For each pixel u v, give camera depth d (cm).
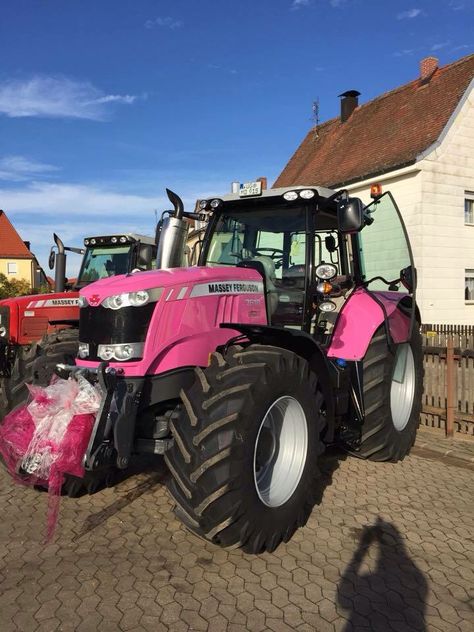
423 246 1505
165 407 335
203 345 346
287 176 2222
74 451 291
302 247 431
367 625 252
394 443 464
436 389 582
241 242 458
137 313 319
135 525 348
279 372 316
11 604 262
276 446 340
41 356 397
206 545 323
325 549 322
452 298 1553
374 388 450
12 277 4844
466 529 350
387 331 445
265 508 306
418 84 1856
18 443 319
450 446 525
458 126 1540
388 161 1602
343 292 471
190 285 343
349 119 2120
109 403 296
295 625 251
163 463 461
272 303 421
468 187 1561
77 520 354
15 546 319
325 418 382
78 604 262
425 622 255
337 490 412
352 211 387
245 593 275
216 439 284
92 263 807
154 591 274
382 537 338
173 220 397
